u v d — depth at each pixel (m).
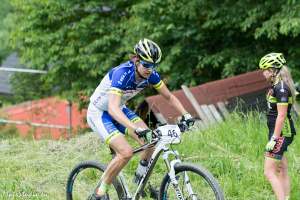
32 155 14.09
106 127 9.10
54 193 11.45
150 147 8.98
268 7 19.20
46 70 23.69
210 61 20.70
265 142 13.34
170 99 9.20
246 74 17.94
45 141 15.18
